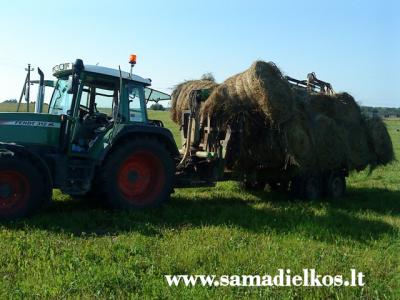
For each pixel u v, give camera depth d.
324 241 6.19
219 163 8.99
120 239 5.89
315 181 10.00
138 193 7.91
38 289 4.18
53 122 7.43
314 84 10.62
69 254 5.18
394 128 45.09
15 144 6.84
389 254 5.71
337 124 9.90
